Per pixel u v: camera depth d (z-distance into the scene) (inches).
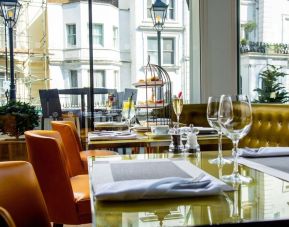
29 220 33.6
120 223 24.2
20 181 33.9
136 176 37.3
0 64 173.0
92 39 178.4
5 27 171.2
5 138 153.4
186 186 30.2
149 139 81.1
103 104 178.5
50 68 179.9
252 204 27.9
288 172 39.8
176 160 47.3
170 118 116.0
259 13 158.7
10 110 152.4
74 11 178.4
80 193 65.0
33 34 177.8
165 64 189.0
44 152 59.7
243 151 50.1
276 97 154.1
